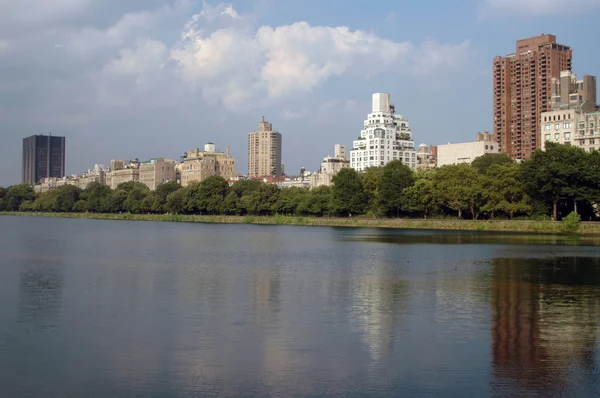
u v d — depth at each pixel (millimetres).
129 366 41438
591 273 86062
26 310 59656
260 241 159000
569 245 135625
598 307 60438
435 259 106438
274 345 46344
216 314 57438
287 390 36938
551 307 60594
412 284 76000
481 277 82312
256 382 38281
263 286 74562
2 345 46656
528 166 190250
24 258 112438
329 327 52000
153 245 146125
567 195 183750
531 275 84250
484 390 36875
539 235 172125
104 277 83562
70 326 52750
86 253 123375
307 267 95500
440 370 40438
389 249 128875
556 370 40406
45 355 44000
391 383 38062
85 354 44219
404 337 48625
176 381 38531
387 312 58156
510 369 40594
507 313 57562
